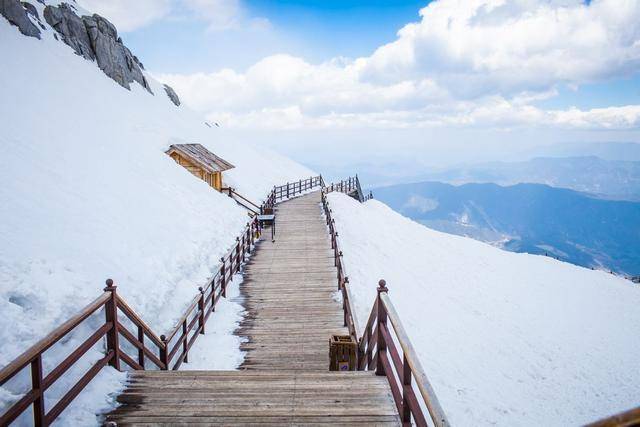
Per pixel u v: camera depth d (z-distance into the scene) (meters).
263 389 5.21
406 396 4.08
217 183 27.88
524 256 31.06
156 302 9.91
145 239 12.98
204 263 14.26
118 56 44.88
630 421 1.04
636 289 27.06
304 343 9.55
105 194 14.79
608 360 15.36
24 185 11.79
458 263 24.25
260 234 21.27
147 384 5.37
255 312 11.38
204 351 9.09
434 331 14.33
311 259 16.80
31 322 6.34
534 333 16.72
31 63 28.16
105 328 5.40
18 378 5.25
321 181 42.69
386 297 5.19
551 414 10.98
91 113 25.94
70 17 41.38
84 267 9.05
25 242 8.56
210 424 4.49
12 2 32.84
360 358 7.05
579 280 26.86
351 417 4.60
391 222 31.09
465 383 11.47
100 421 4.58
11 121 17.06
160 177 21.09
